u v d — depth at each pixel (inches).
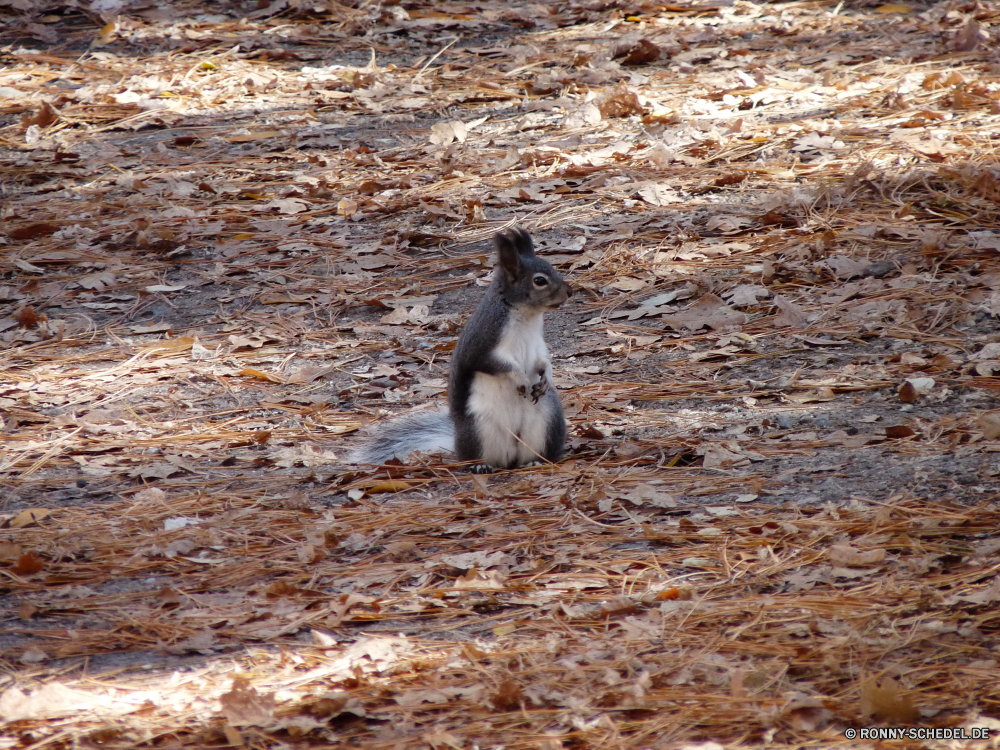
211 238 634.8
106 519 361.7
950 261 513.3
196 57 903.7
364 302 552.7
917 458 355.9
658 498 345.7
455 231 617.3
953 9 885.2
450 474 394.6
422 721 239.8
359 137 757.3
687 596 285.1
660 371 461.7
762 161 652.7
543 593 293.6
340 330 531.2
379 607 292.4
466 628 280.4
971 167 600.1
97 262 615.2
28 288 583.2
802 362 450.6
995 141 632.4
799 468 359.6
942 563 289.3
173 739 237.9
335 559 326.3
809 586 285.0
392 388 474.9
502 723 237.5
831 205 587.5
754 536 316.8
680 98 767.1
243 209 661.9
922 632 257.6
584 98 781.9
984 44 795.4
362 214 647.1
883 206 578.9
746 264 542.0
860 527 312.8
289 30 952.3
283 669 264.1
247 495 378.6
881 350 450.3
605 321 514.3
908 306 478.3
